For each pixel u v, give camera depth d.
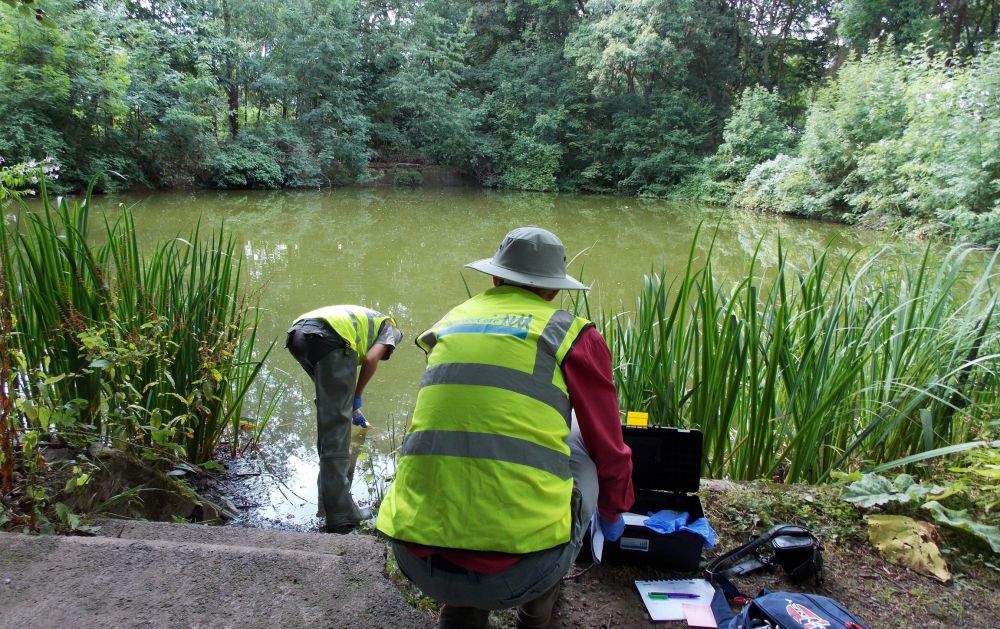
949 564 2.20
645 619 1.90
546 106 26.66
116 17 16.80
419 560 1.38
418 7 24.88
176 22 19.41
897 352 3.14
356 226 13.91
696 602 1.96
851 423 3.27
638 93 24.94
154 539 2.30
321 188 22.48
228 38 20.23
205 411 3.22
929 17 21.17
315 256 10.28
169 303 3.45
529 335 1.47
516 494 1.33
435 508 1.34
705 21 24.50
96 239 10.25
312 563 2.00
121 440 2.95
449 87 25.34
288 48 21.70
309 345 3.06
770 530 2.25
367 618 1.78
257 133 21.30
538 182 25.59
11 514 2.24
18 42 13.81
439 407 1.41
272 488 3.47
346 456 3.12
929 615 1.96
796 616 1.67
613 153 26.30
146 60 17.38
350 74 23.53
